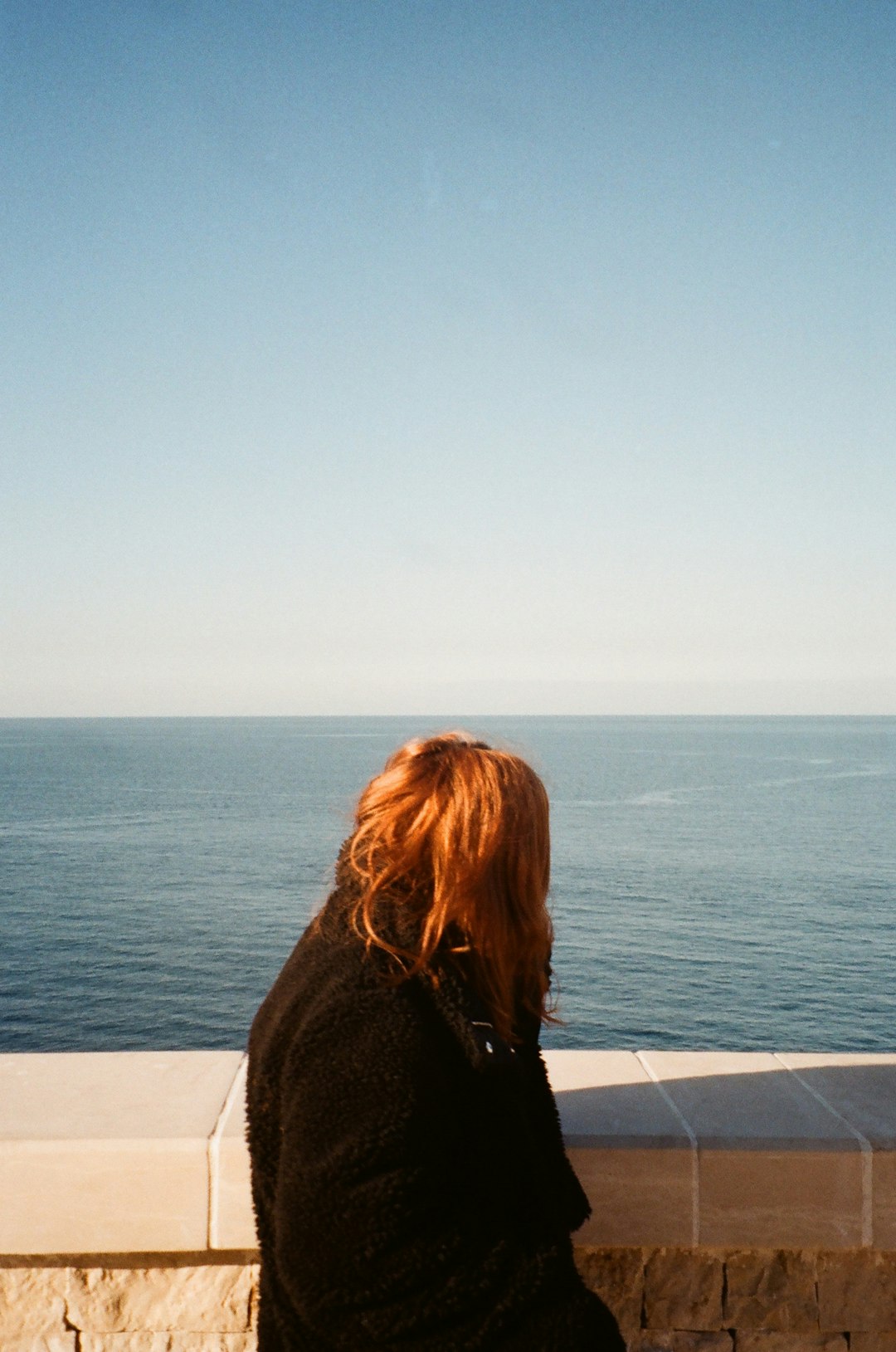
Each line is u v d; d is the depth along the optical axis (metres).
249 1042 1.16
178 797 149.50
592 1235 1.92
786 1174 1.93
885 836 110.44
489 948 1.12
